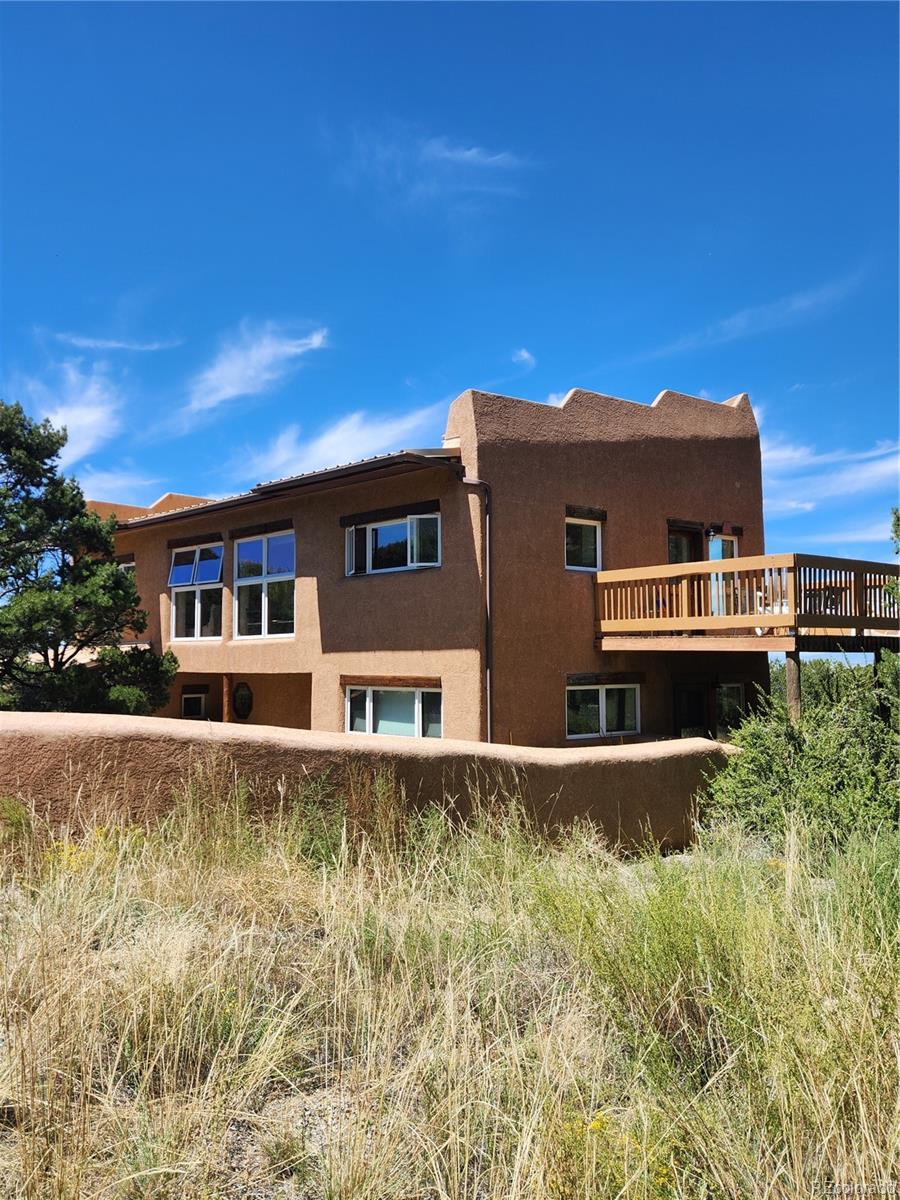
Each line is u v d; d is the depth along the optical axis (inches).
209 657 728.3
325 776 279.1
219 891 198.8
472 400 537.6
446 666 542.6
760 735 359.6
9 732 248.2
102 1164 103.9
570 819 336.2
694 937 153.9
